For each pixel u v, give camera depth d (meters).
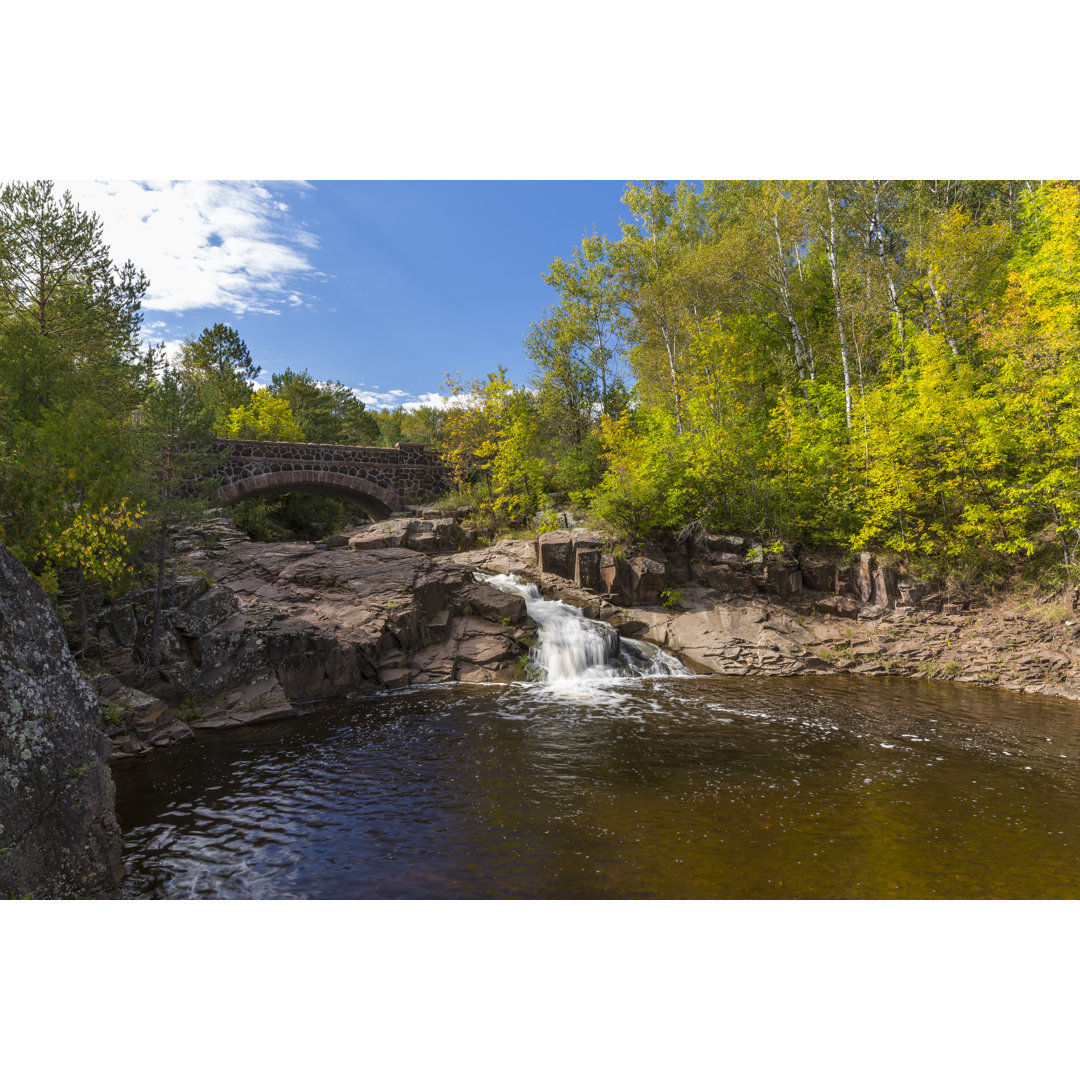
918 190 25.50
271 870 6.56
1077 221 17.14
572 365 36.47
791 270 28.27
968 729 11.90
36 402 13.91
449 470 34.56
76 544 11.77
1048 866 6.63
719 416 24.78
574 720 12.38
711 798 8.56
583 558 21.08
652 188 33.88
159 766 9.92
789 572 20.62
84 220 18.58
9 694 5.06
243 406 51.62
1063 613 16.56
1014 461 18.92
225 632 13.66
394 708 13.31
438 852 6.98
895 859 6.79
